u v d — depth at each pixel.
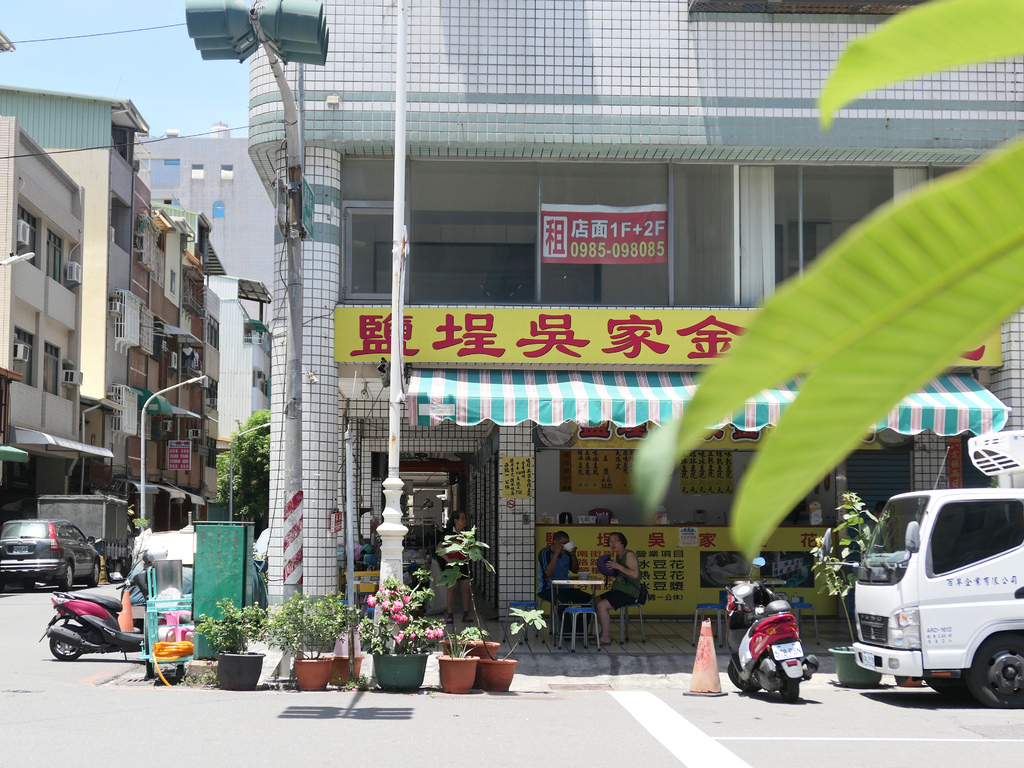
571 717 7.55
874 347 0.44
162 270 38.16
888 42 0.51
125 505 26.86
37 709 7.57
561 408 9.96
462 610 14.26
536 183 11.19
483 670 8.97
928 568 8.21
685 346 10.78
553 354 10.70
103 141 31.33
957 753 6.46
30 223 26.23
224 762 5.88
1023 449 8.50
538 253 11.09
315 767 5.79
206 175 61.72
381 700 8.16
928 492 8.52
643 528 13.45
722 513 14.32
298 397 9.21
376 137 10.70
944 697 8.83
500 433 13.13
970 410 10.03
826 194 11.35
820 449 0.45
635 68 10.93
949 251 0.43
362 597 12.18
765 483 0.46
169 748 6.23
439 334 10.68
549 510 14.13
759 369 0.44
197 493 45.69
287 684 8.85
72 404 28.73
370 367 11.30
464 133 10.77
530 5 10.95
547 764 5.96
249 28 7.46
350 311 10.70
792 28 11.03
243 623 8.84
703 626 9.18
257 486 44.59
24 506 27.19
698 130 10.86
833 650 9.55
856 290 0.43
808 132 10.90
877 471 13.81
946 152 10.95
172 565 9.75
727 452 14.42
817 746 6.62
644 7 11.01
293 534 9.13
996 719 7.69
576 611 10.96
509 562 12.98
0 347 24.06
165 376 39.31
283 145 10.71
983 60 0.51
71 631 10.78
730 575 13.44
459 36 10.88
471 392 10.05
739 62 10.98
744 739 6.82
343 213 11.05
